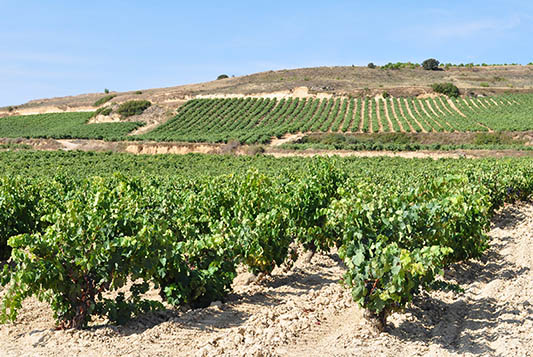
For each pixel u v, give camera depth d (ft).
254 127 224.53
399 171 94.48
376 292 21.66
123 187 38.34
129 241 22.61
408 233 25.09
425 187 30.68
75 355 19.92
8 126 292.40
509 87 291.99
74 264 22.54
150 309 25.95
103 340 21.59
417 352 20.34
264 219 31.09
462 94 265.13
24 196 41.47
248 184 37.29
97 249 22.40
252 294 29.91
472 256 36.32
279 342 21.06
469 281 33.14
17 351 20.71
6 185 42.04
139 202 35.81
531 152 144.97
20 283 21.43
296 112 239.71
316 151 166.71
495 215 61.98
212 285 27.04
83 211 25.20
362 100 256.73
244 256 30.22
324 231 36.96
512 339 20.79
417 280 22.53
